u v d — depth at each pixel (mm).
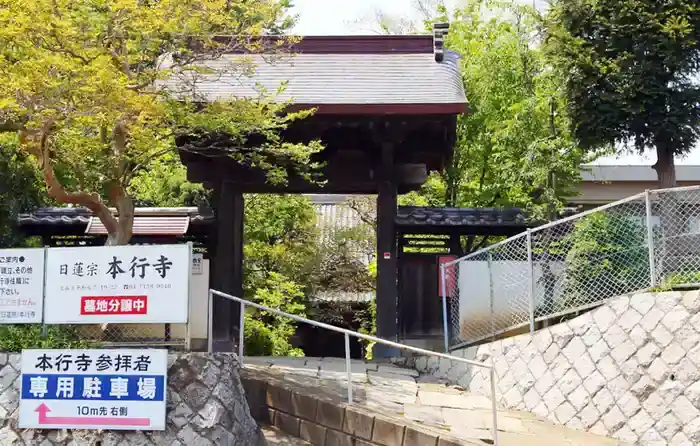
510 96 16328
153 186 15945
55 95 8289
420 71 13180
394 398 9180
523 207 15148
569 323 9383
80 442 7375
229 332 12398
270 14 10555
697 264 8555
